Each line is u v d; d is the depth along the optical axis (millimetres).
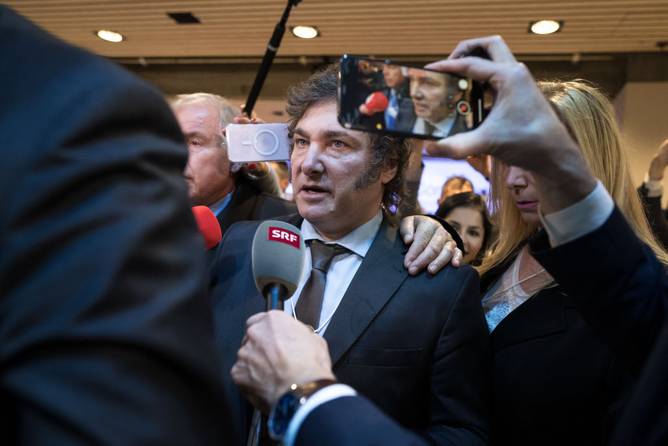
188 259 395
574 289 752
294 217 1442
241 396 1130
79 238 344
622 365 1041
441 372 1162
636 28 4133
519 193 1193
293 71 5254
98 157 357
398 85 739
